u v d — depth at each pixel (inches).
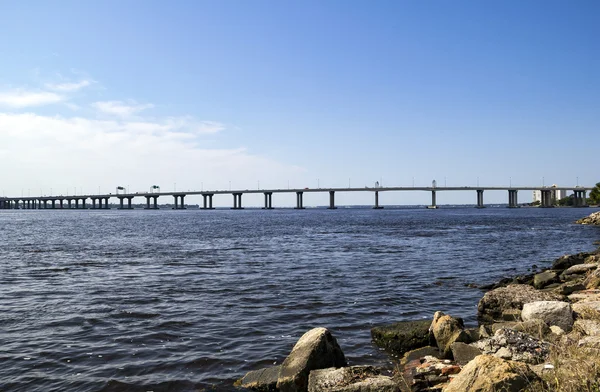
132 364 424.8
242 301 705.6
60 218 5561.0
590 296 602.9
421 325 482.9
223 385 379.6
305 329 547.2
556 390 255.6
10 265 1152.2
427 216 5949.8
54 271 1043.3
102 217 6003.9
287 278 938.1
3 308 655.1
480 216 5757.9
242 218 5442.9
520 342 387.2
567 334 414.3
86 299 719.7
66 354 452.8
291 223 3924.7
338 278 940.0
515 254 1457.9
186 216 6481.3
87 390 368.8
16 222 4227.4
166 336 514.0
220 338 507.5
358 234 2415.1
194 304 682.8
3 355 449.4
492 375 273.4
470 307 677.9
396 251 1523.1
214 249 1595.7
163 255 1397.6
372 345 484.1
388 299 727.1
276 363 429.4
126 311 634.8
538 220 4325.8
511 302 573.0
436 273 1029.2
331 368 366.9
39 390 368.8
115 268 1094.4
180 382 384.8
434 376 359.3
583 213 6973.4
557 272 951.6
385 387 325.7
